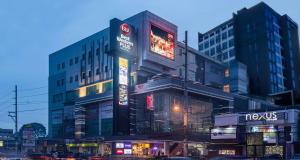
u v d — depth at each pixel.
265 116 52.69
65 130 89.69
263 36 131.88
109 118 74.88
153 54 73.31
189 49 86.31
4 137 117.38
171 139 59.78
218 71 97.25
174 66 78.31
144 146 63.91
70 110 89.75
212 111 77.75
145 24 73.12
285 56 141.75
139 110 70.06
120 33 68.56
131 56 70.62
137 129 68.88
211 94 75.31
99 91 82.44
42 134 135.62
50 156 57.09
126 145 62.25
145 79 74.00
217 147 56.25
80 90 88.88
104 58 82.56
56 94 98.25
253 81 130.38
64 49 98.12
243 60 135.38
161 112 67.62
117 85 66.31
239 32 139.75
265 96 115.50
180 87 68.12
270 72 128.75
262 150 49.97
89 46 88.38
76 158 53.16
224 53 143.50
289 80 138.62
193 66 87.31
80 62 91.00
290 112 50.91
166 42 77.19
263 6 135.25
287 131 49.47
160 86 67.44
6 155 71.56
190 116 71.94
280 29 143.50
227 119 56.44
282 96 83.94
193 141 62.31
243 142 53.03
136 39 73.38
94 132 78.06
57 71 99.50
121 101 66.00
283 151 48.62
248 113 54.72
